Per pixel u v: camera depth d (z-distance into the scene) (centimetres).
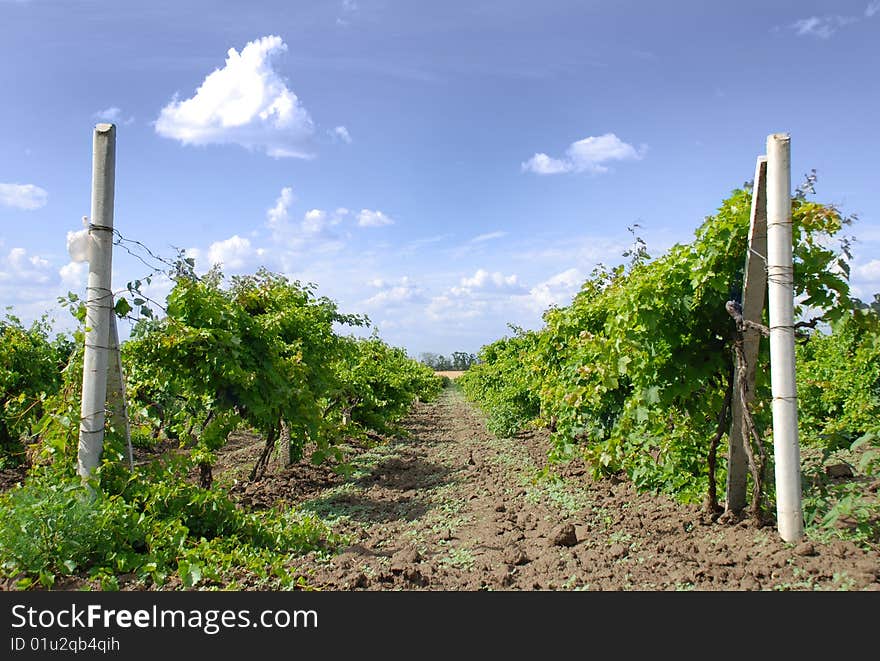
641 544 603
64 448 607
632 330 639
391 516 848
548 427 1648
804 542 508
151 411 810
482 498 919
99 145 609
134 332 772
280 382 895
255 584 544
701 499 685
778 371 533
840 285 546
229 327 848
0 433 1098
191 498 643
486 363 2816
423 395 3656
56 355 1295
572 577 533
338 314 1205
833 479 670
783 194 524
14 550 496
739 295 603
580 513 751
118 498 575
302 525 704
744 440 577
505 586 535
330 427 1002
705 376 626
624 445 732
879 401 939
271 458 1312
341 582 552
